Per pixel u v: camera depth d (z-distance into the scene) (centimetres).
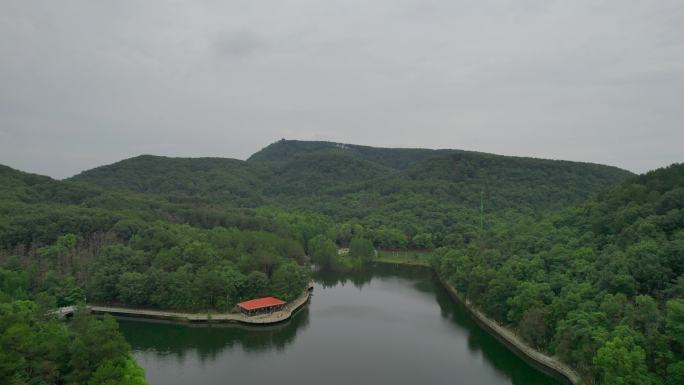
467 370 14938
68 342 11044
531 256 19288
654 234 14738
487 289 18900
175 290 19775
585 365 12225
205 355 16100
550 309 14700
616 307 12238
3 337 9775
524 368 15038
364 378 14300
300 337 17988
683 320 10700
